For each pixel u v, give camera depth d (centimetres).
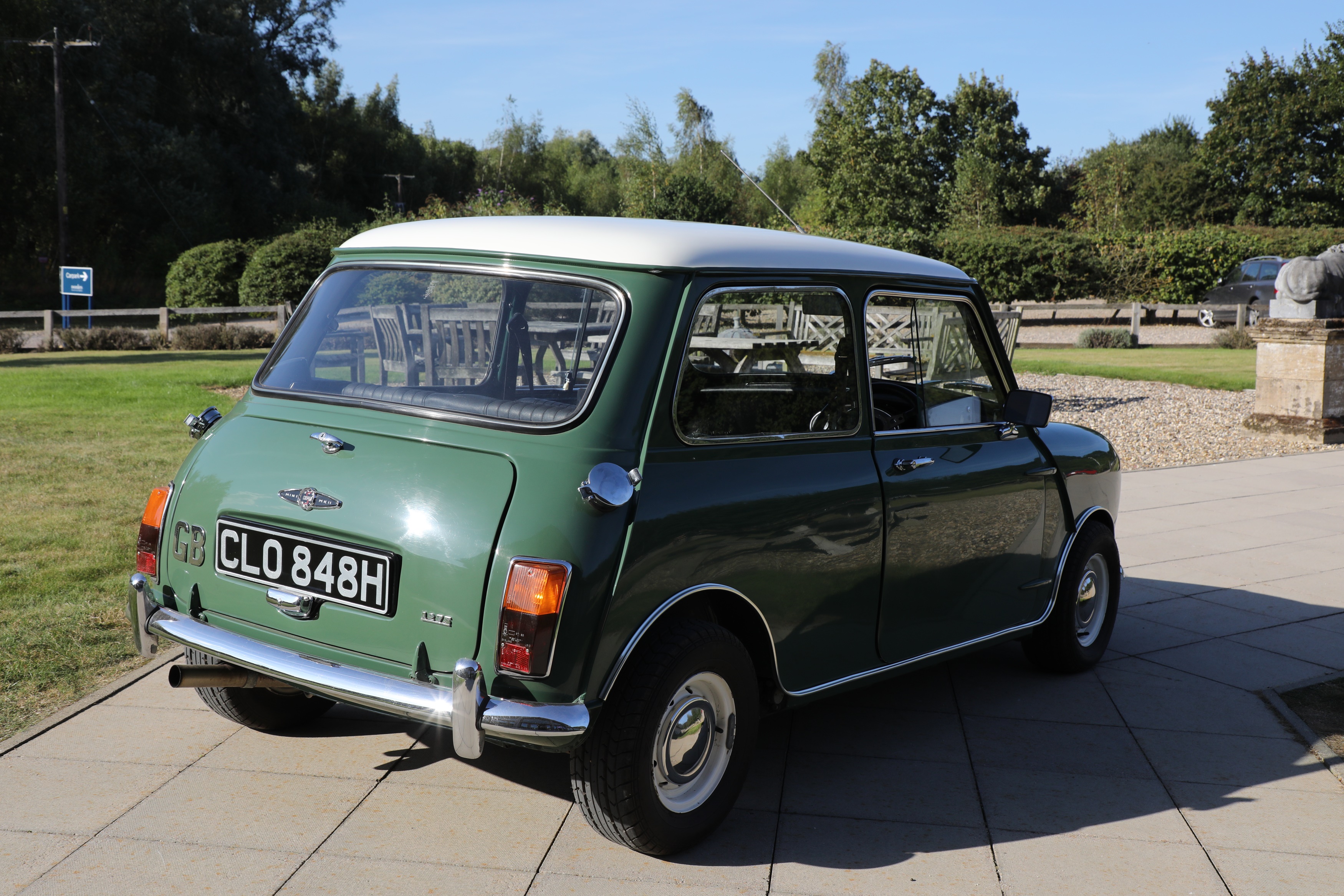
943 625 409
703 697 319
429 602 288
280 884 297
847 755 402
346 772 370
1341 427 1217
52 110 4394
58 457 947
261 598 318
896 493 374
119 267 4591
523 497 286
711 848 327
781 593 336
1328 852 335
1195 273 3338
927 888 307
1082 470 479
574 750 300
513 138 8088
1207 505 884
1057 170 6462
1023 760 400
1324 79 5125
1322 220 5197
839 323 362
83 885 294
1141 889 311
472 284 328
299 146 6369
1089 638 512
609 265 312
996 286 3428
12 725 399
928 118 5709
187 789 353
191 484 339
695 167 4719
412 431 314
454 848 320
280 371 357
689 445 310
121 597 557
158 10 5322
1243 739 425
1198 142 7169
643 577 292
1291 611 604
